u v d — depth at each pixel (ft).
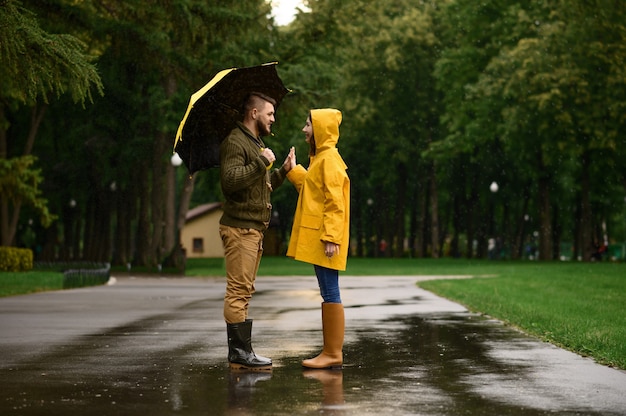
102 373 34.12
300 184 37.22
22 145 218.38
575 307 69.05
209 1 117.08
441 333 50.24
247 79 36.94
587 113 201.36
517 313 62.08
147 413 26.20
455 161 275.59
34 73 60.34
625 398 28.86
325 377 33.14
